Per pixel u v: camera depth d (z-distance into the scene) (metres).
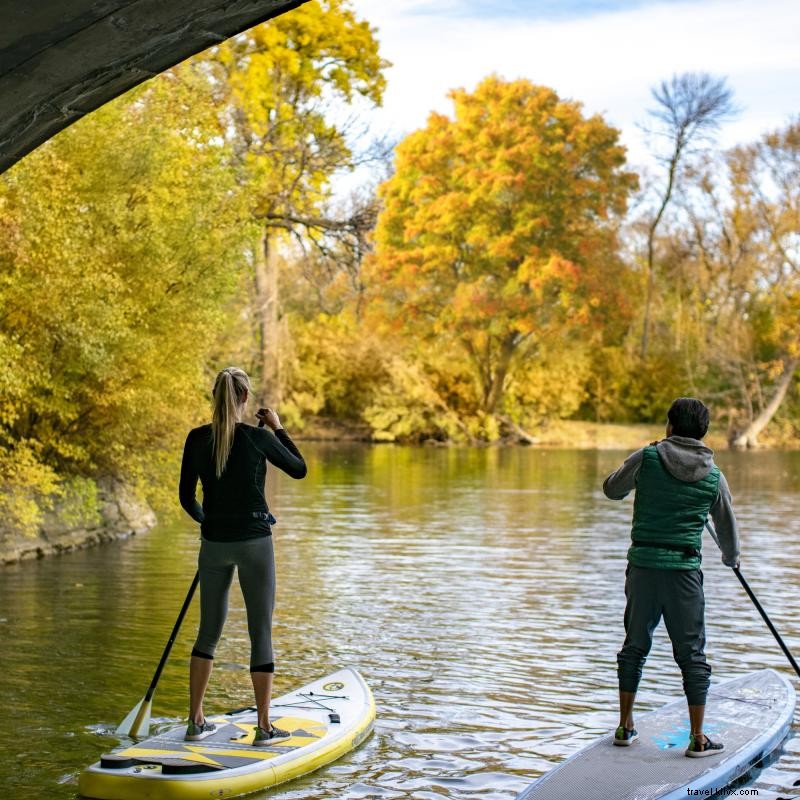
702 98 50.59
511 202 52.03
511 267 53.31
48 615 10.28
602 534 16.75
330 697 6.97
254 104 24.92
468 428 49.75
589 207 52.59
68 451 14.91
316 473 30.36
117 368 14.76
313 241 26.48
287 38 26.00
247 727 6.34
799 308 48.31
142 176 14.82
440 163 54.47
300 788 5.66
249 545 5.96
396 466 33.62
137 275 14.99
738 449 47.62
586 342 52.00
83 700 7.32
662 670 8.23
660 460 5.86
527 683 7.85
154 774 5.50
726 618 10.20
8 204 12.04
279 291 50.72
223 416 5.95
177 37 5.04
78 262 13.60
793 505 21.69
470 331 50.41
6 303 13.16
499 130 52.38
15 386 12.72
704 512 5.88
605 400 53.62
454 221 52.19
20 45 4.81
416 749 6.32
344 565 13.53
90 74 5.16
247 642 9.15
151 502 17.09
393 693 7.55
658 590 5.83
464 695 7.52
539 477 29.14
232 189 17.61
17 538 14.12
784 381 48.84
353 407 52.09
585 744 6.40
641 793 5.34
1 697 7.38
